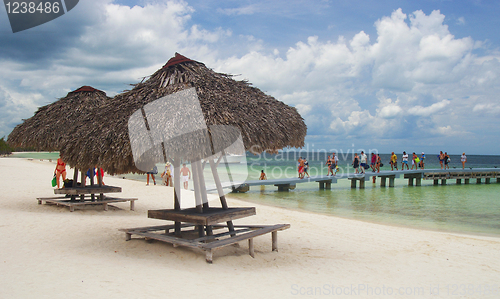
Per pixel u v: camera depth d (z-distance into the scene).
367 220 10.81
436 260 5.87
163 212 5.00
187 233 5.73
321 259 5.50
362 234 7.90
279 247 6.16
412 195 18.81
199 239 4.84
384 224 10.06
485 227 9.83
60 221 7.05
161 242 5.43
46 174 20.97
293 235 7.38
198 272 4.23
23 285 3.29
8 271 3.73
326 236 7.48
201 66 5.48
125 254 4.84
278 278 4.31
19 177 17.56
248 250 5.52
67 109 8.51
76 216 7.89
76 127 5.32
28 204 9.23
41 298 2.95
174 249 5.12
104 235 5.97
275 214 10.43
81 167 4.87
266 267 4.81
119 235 6.00
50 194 11.48
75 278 3.60
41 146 8.12
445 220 11.00
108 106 5.20
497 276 5.06
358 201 15.95
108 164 4.45
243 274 4.34
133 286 3.47
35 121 8.51
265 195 17.98
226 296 3.43
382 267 5.26
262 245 6.15
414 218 11.34
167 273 4.05
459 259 5.99
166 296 3.27
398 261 5.69
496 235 8.66
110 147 4.36
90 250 4.93
